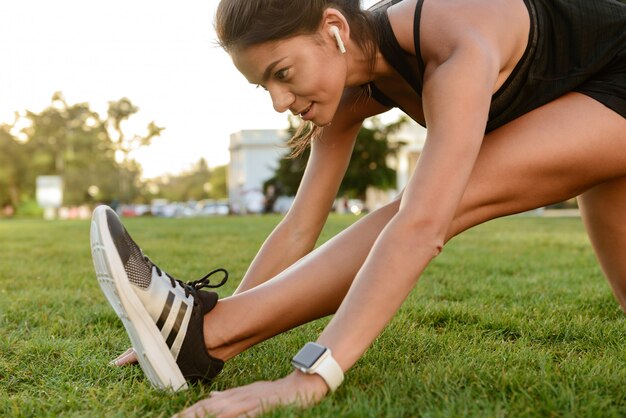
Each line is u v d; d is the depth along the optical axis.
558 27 1.47
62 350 2.03
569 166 1.44
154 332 1.45
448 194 1.25
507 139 1.45
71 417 1.38
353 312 1.28
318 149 1.87
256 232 9.73
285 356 1.86
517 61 1.43
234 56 1.37
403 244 1.25
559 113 1.46
